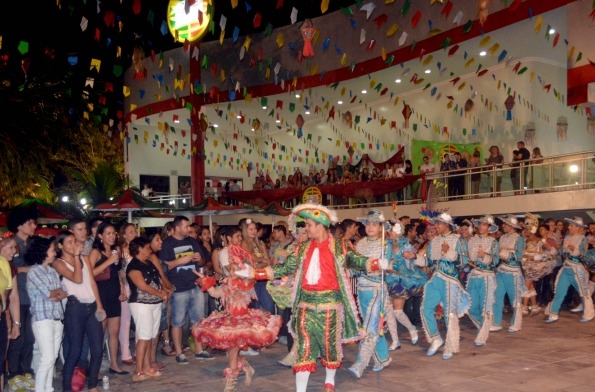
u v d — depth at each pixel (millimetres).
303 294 6121
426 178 18031
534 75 18984
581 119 18953
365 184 19344
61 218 12695
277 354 8453
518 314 9859
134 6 12688
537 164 15398
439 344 8078
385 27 18750
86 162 24828
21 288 6910
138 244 7105
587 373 7047
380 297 6965
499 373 7070
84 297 6402
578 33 14648
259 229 10328
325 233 6254
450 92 22062
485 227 8906
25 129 16016
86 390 6688
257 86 22000
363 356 7078
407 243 8500
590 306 10969
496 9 15516
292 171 28516
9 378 6902
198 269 8453
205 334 6301
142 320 7055
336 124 26469
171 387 6750
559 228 13664
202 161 23625
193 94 22578
